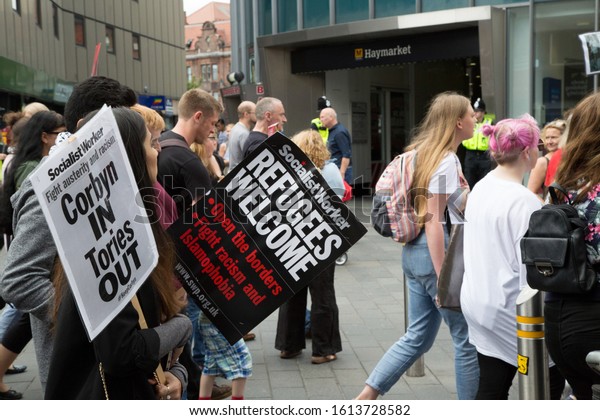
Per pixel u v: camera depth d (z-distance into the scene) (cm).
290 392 644
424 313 551
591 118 378
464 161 1561
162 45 6075
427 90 2958
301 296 741
